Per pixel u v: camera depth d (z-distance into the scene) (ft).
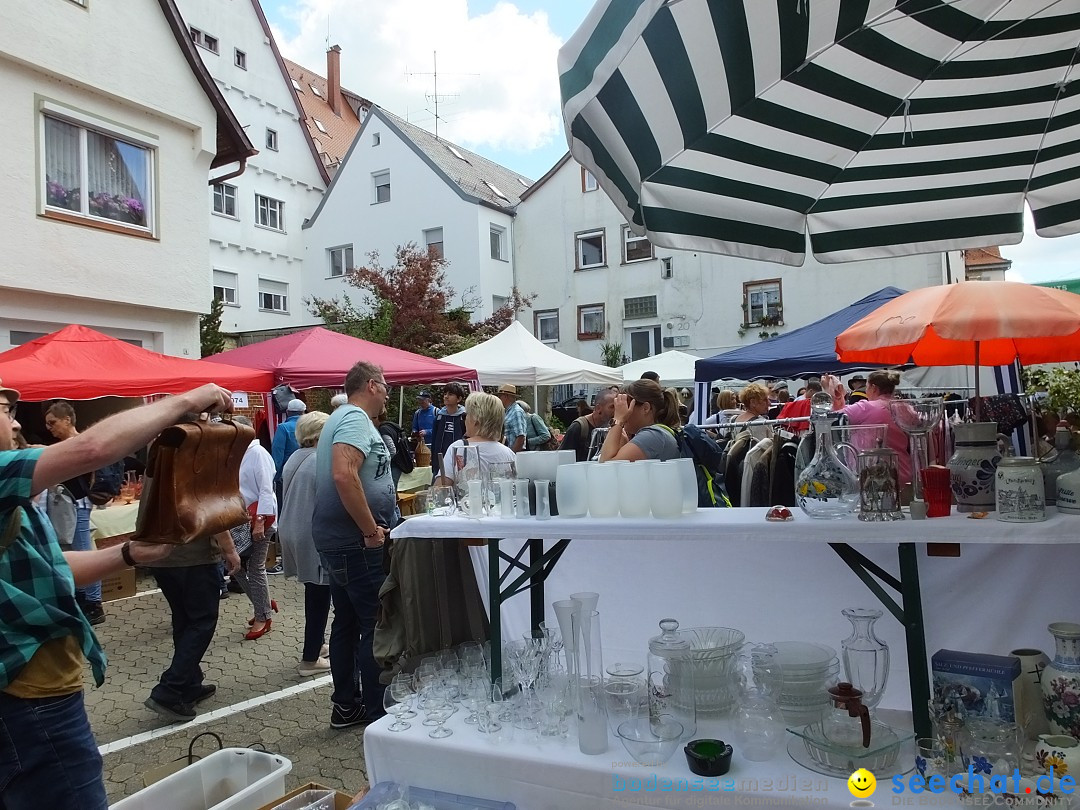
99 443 4.78
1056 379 13.34
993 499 5.67
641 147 5.81
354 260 73.26
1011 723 5.57
